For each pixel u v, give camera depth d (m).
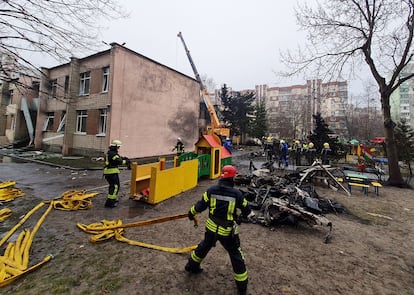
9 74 6.45
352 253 3.94
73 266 3.30
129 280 3.00
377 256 3.87
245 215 2.90
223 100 39.50
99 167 11.98
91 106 16.67
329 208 6.39
